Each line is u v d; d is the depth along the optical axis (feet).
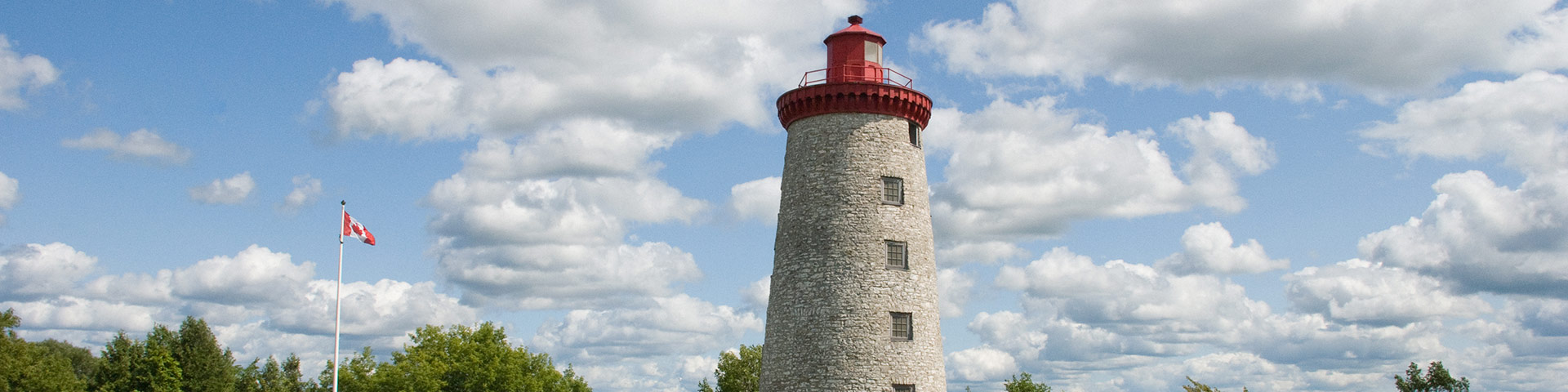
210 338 265.13
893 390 171.53
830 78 186.60
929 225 184.75
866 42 187.21
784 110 185.98
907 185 181.37
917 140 187.11
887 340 173.27
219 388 259.19
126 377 245.45
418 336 245.86
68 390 241.55
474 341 246.68
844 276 174.29
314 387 281.95
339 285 187.52
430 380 225.97
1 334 239.50
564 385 253.65
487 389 233.55
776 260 184.55
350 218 191.42
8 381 232.73
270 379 321.32
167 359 250.37
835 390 170.81
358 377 228.22
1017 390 265.95
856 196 177.47
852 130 180.24
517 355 244.42
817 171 179.93
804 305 175.63
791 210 182.09
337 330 185.57
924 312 177.88
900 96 181.47
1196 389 215.92
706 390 270.67
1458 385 227.81
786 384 175.22
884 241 176.86
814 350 173.17
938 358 179.63
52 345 374.02
